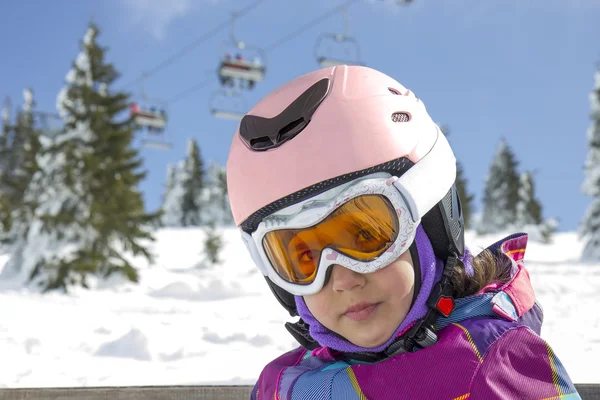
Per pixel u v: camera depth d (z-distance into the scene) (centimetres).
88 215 1684
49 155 1805
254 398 144
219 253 3341
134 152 2189
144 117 2931
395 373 103
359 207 98
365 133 100
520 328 101
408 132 103
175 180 6188
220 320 664
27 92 4081
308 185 99
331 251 99
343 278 100
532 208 4922
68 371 380
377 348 108
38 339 494
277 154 103
